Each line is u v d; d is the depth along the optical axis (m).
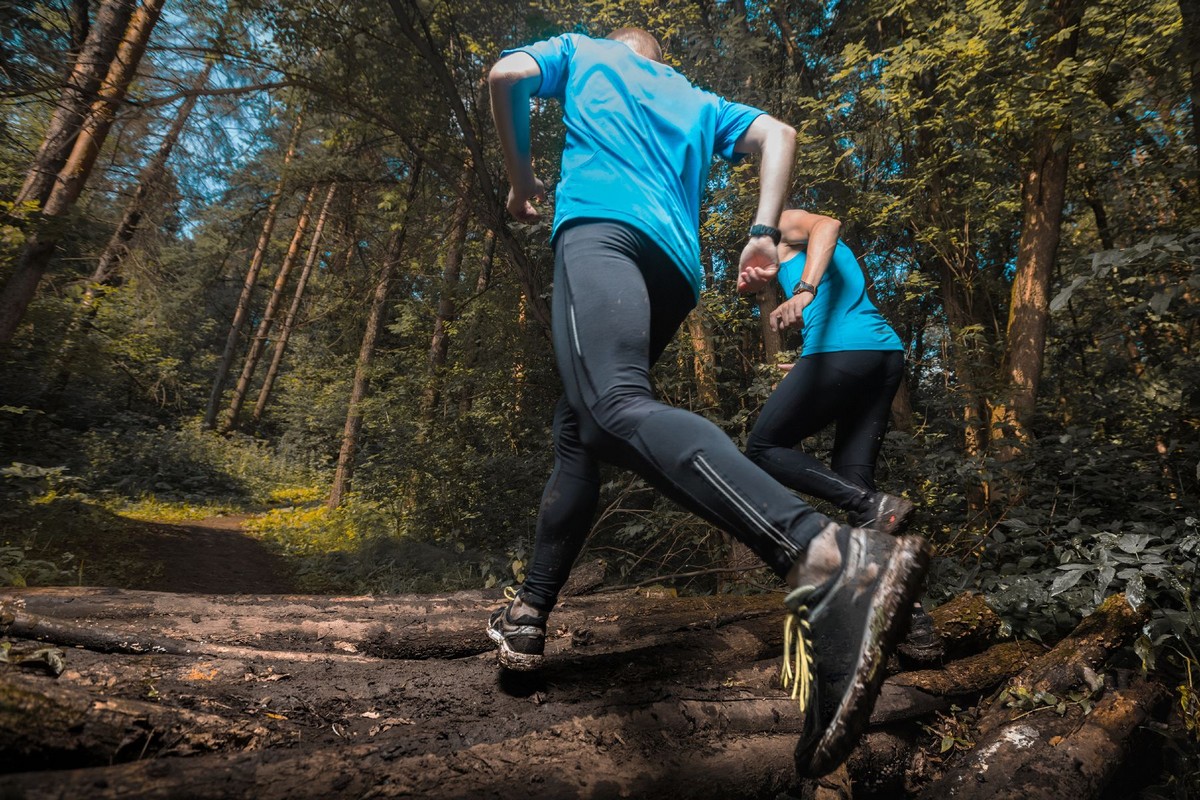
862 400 2.39
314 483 18.45
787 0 8.56
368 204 10.95
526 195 1.81
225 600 2.43
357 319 12.61
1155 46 5.59
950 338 7.34
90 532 7.48
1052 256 6.16
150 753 1.32
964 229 7.47
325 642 2.13
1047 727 2.01
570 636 2.35
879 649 1.06
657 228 1.55
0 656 1.54
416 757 1.37
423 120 7.14
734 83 7.02
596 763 1.47
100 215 9.27
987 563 3.44
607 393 1.37
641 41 1.87
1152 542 3.01
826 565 1.12
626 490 5.44
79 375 10.25
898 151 7.87
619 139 1.61
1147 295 4.86
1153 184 7.54
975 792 1.79
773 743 1.69
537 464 8.02
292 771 1.26
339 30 6.57
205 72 6.92
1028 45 6.14
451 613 2.45
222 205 10.46
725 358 6.91
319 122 8.66
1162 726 2.06
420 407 9.99
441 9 6.96
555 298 1.55
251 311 23.62
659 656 2.09
